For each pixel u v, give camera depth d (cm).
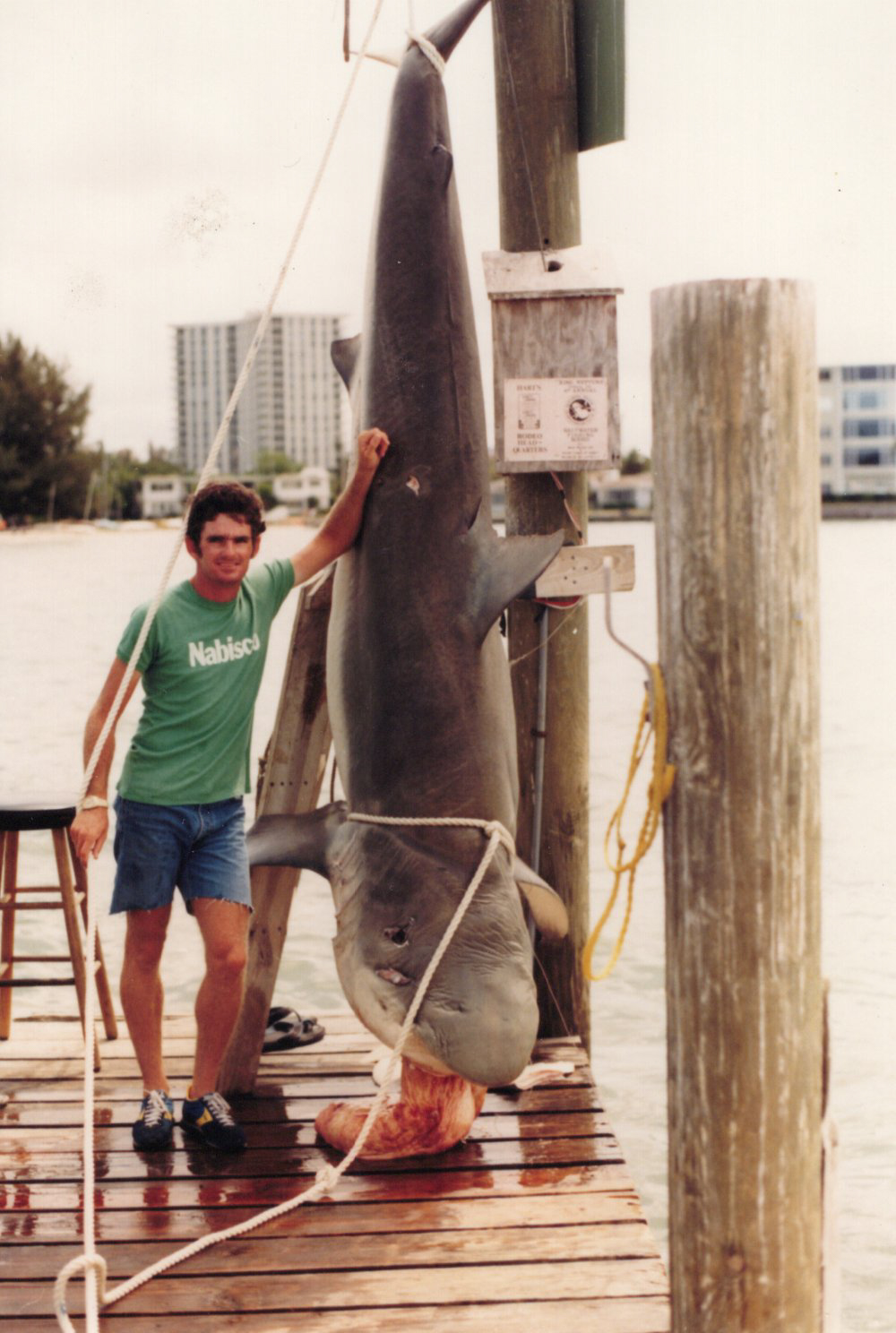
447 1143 428
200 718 424
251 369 417
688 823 291
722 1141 292
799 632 285
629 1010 704
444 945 389
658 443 292
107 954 807
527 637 507
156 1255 373
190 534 421
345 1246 375
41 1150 434
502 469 479
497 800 414
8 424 7706
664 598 293
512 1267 365
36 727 1586
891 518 9038
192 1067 501
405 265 415
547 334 477
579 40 484
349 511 423
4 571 5381
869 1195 521
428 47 416
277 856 440
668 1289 353
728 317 279
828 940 816
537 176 487
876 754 1424
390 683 412
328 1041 532
